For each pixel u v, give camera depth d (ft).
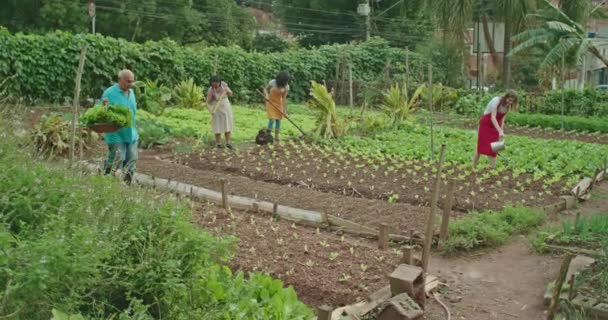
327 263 24.54
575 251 27.07
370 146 53.42
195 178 39.68
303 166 44.68
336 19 172.96
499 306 22.63
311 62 103.40
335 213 32.58
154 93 71.56
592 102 87.81
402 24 158.10
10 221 15.01
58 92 68.64
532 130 74.84
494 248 28.53
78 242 12.99
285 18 180.34
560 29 80.43
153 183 28.17
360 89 98.43
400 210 33.30
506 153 51.42
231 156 47.42
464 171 44.16
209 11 157.17
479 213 32.09
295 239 27.40
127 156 33.68
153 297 14.67
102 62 71.05
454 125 75.51
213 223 28.89
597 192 40.16
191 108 76.79
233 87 90.53
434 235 28.32
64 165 19.17
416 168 44.21
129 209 16.19
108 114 31.22
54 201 15.72
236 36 162.81
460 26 103.55
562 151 52.75
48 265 12.19
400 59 111.96
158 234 15.57
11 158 17.16
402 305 18.52
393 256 25.75
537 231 30.96
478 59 109.91
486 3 111.86
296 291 22.12
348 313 19.74
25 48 65.67
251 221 29.55
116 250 14.56
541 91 107.24
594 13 112.68
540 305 22.56
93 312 13.50
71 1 127.95
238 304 16.39
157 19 142.82
